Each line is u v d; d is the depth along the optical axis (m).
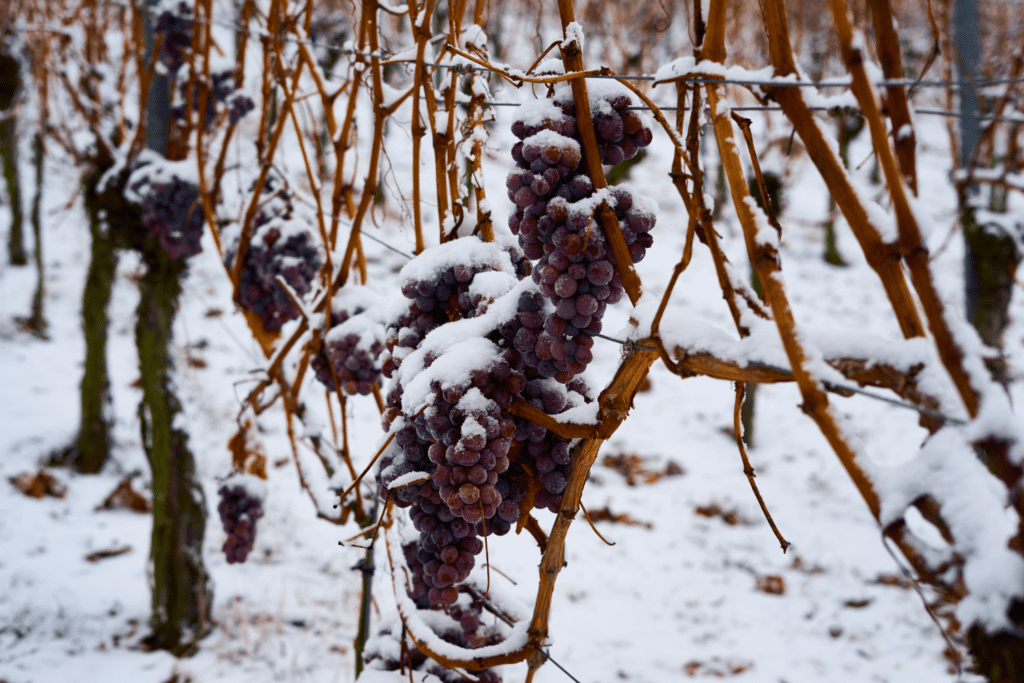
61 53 4.45
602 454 8.64
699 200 0.91
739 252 13.45
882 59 0.72
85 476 7.70
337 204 2.20
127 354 10.24
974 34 2.96
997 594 0.57
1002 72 3.16
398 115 2.05
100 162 4.57
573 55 1.05
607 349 8.50
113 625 5.07
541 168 1.04
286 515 6.66
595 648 5.31
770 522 1.05
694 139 0.91
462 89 1.83
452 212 1.47
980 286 4.02
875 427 9.66
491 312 1.19
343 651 4.91
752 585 6.35
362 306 2.15
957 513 0.62
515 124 1.07
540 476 1.21
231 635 5.00
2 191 13.68
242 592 5.56
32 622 4.93
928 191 15.87
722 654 5.31
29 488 6.95
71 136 4.73
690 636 5.55
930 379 0.68
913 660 5.25
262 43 2.40
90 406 7.77
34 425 8.27
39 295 10.62
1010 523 0.60
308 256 2.43
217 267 11.80
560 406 1.18
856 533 7.31
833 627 5.71
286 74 2.29
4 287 11.63
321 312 2.17
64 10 4.44
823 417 0.71
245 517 2.53
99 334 7.69
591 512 7.40
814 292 13.77
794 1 6.90
